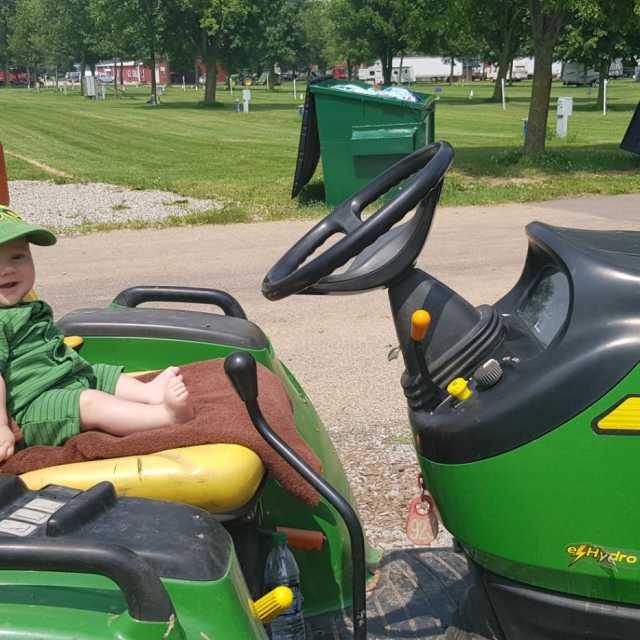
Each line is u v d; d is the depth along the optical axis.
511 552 2.11
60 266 9.73
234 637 1.68
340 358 6.25
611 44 44.16
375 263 2.30
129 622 1.54
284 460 2.10
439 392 2.27
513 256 9.52
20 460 2.21
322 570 2.53
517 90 75.62
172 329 2.97
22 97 70.62
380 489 4.20
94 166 20.50
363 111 12.79
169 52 54.56
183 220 12.58
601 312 2.03
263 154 23.38
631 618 2.07
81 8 70.69
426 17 18.23
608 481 2.00
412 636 2.49
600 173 17.16
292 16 82.56
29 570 1.54
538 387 2.03
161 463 2.05
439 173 2.22
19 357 2.42
